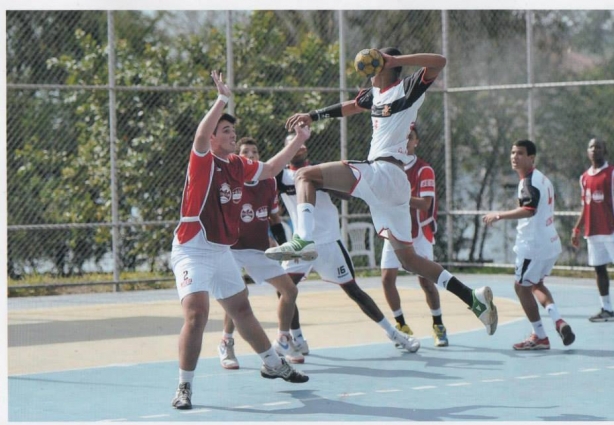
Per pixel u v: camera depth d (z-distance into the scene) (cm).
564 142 2752
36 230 2511
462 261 2844
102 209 2586
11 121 2536
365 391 1230
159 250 2619
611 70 2928
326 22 2934
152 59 2683
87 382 1305
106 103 2608
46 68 2667
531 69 2581
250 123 2662
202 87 2428
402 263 1255
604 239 1873
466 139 2817
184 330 1130
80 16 2709
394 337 1519
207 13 2747
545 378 1307
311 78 2777
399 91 1188
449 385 1264
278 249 1129
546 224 1523
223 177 1137
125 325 1861
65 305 2194
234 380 1312
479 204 2816
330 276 1509
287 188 1499
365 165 1182
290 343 1439
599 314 1866
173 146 2638
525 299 1535
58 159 2572
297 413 1105
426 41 2973
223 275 1166
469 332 1738
